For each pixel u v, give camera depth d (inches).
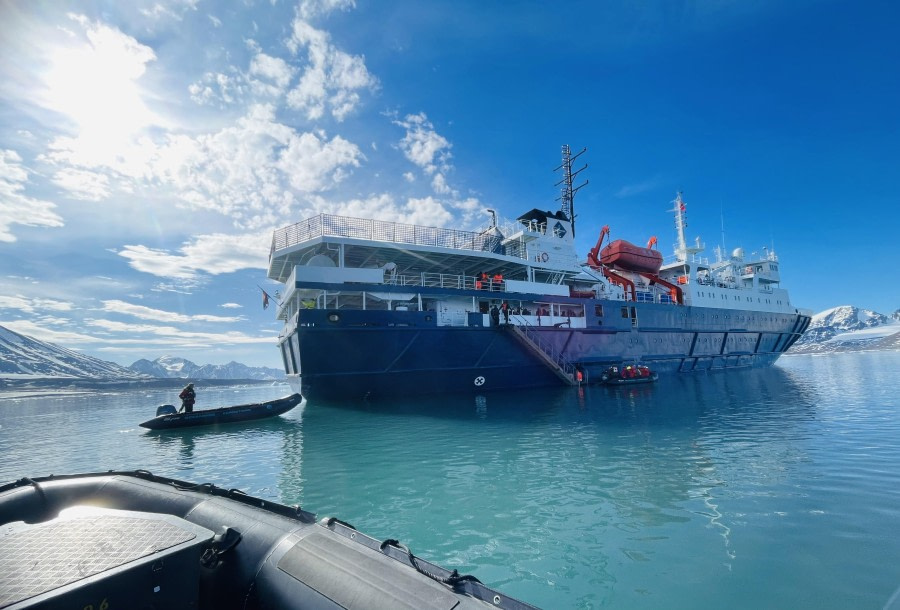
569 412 761.6
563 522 291.6
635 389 1070.4
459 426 661.3
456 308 976.9
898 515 282.5
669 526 278.7
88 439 759.1
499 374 1010.7
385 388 896.9
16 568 96.0
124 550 106.5
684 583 214.7
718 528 273.1
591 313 1170.6
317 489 380.8
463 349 948.0
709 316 1480.1
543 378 1073.5
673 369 1365.7
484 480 392.2
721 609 193.5
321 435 637.3
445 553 252.5
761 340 1732.3
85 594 90.3
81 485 208.7
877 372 1765.5
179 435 727.7
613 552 247.6
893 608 189.5
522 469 423.2
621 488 354.9
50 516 192.1
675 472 392.8
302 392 854.5
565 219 1264.8
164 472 468.4
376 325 845.2
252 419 808.3
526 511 313.3
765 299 1758.1
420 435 605.3
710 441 514.0
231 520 165.0
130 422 1088.8
